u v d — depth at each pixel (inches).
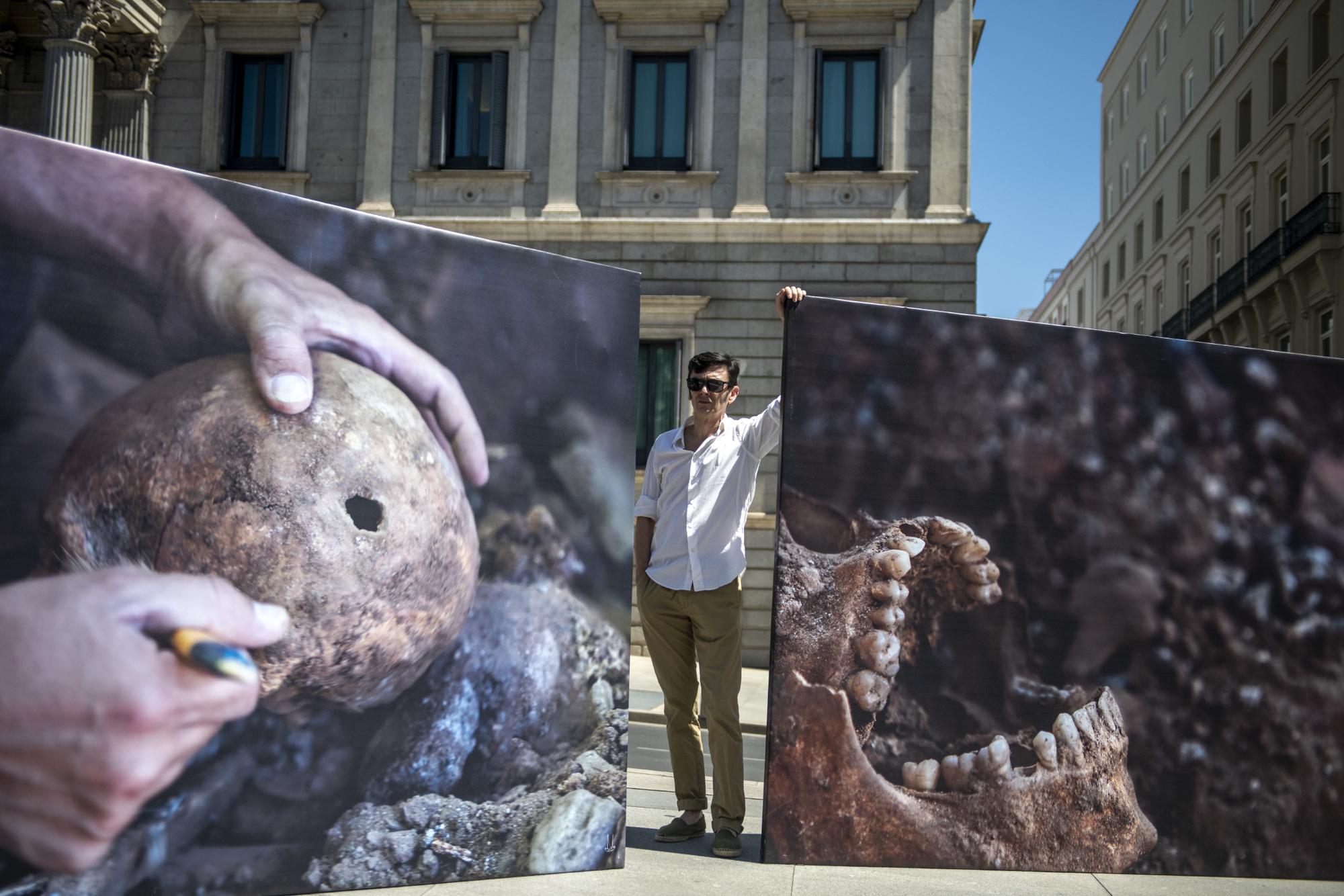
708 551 164.9
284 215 131.3
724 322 635.5
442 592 138.9
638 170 647.8
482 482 144.5
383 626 133.3
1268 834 166.1
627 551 159.5
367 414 134.6
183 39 665.0
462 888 135.7
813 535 155.5
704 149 644.7
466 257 145.4
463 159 661.3
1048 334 167.3
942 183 630.5
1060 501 164.6
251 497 124.9
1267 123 1064.2
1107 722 161.9
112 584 115.6
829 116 645.9
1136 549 166.6
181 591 119.6
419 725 136.9
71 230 116.5
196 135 661.9
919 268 626.2
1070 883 151.4
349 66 664.4
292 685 126.9
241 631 123.0
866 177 633.6
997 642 159.8
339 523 130.5
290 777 126.4
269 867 124.6
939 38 637.3
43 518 112.3
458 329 144.0
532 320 151.3
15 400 111.7
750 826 183.0
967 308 621.9
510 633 145.7
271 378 127.9
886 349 160.7
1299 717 169.9
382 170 653.9
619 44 652.7
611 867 149.5
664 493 169.8
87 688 113.0
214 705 120.6
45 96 610.5
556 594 150.8
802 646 153.8
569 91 652.7
